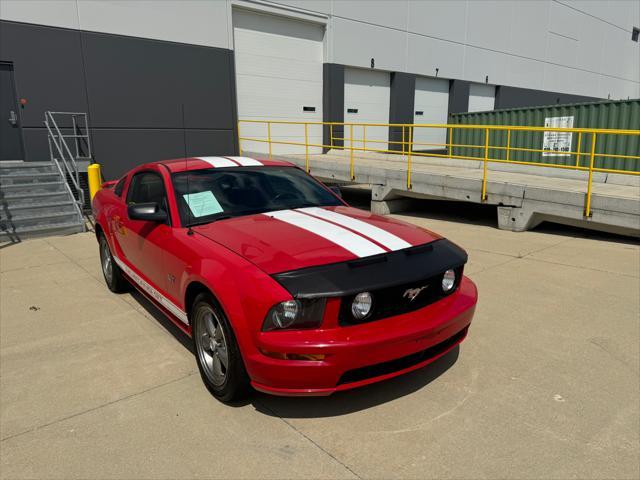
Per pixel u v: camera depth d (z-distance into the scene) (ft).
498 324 13.26
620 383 10.11
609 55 89.71
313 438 8.36
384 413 9.07
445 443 8.17
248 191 12.44
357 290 8.05
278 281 8.17
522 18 70.38
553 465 7.61
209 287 8.89
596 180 31.19
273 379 8.14
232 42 43.52
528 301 15.07
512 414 9.00
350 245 9.34
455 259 9.70
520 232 26.71
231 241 9.70
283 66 48.96
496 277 17.61
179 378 10.55
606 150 42.80
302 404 9.41
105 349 12.07
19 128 34.76
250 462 7.76
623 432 8.45
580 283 16.85
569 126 45.57
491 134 53.16
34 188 28.91
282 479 7.38
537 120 48.34
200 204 11.62
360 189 50.55
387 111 58.39
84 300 15.76
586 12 81.51
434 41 59.82
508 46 69.31
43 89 34.58
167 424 8.83
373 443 8.20
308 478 7.38
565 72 80.59
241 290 8.31
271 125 49.39
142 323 13.70
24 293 16.60
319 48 51.34
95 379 10.57
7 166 30.42
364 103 55.98
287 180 13.51
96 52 36.37
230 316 8.38
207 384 9.84
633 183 29.27
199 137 42.70
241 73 46.19
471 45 64.18
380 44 54.70
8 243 24.81
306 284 8.06
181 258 10.14
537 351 11.61
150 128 39.73
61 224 26.99
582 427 8.59
